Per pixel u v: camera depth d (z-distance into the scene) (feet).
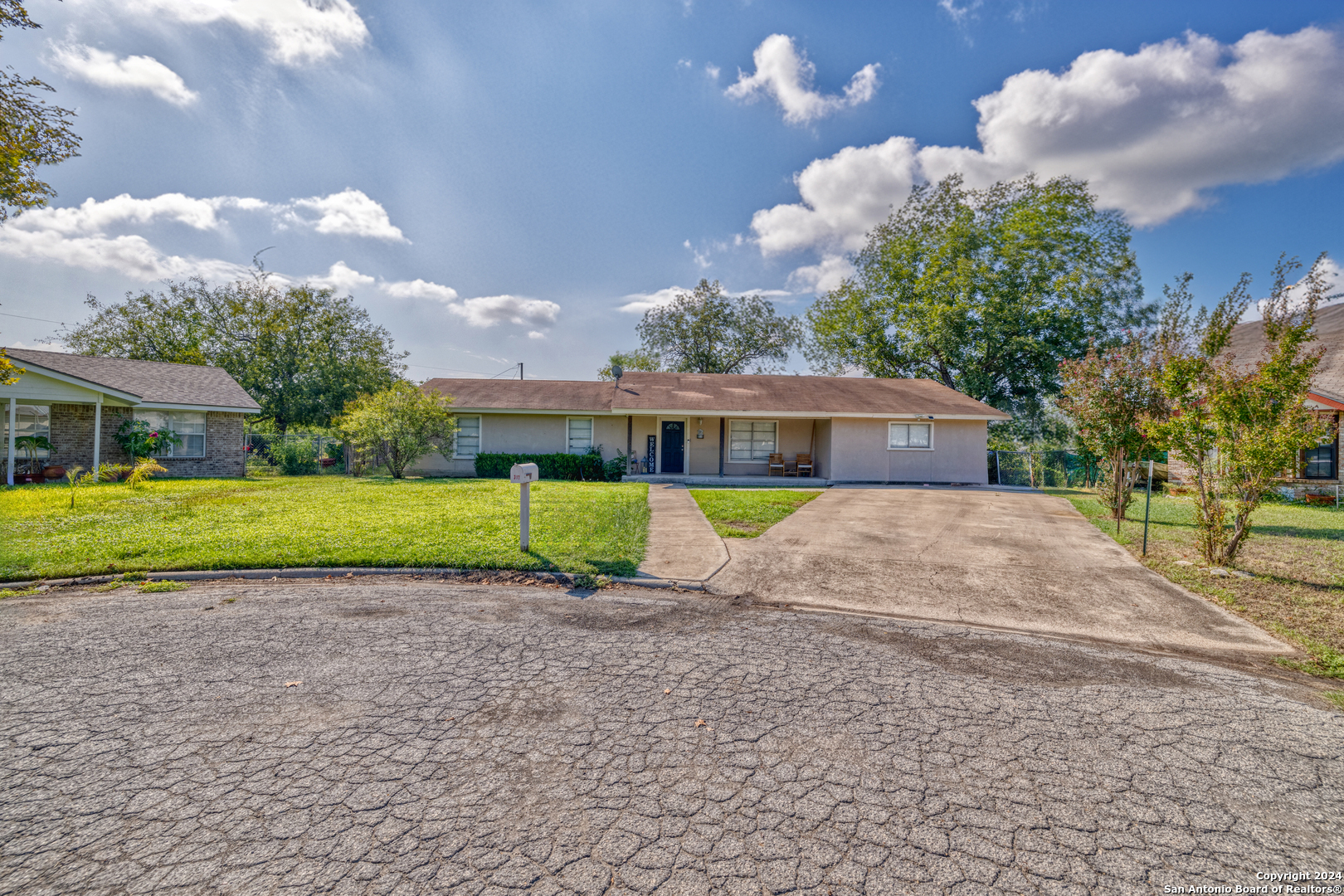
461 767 9.83
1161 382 27.12
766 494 48.62
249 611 18.26
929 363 103.45
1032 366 93.20
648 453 68.69
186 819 8.45
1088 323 90.12
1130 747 10.78
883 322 106.22
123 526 30.19
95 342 103.86
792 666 14.42
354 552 24.59
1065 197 91.15
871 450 64.59
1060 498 50.70
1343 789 9.56
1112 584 22.45
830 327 113.09
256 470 74.59
